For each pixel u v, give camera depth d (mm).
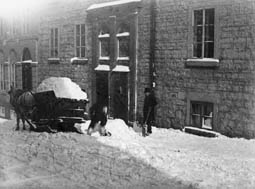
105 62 19047
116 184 7887
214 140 12852
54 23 23000
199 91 14305
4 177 8477
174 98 15320
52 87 14508
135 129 15992
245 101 12828
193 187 7566
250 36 12570
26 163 9680
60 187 7762
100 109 13336
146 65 16500
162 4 15617
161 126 15898
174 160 9656
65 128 14297
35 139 12695
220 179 8078
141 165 9203
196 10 14422
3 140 12719
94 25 19484
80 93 14477
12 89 15133
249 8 12539
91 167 9125
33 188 7715
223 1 13266
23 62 27062
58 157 10148
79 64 20922
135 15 16812
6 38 29812
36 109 14344
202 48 14227
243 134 12938
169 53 15430
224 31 13328
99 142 11945
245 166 9094
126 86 17531
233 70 13117
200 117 14461
